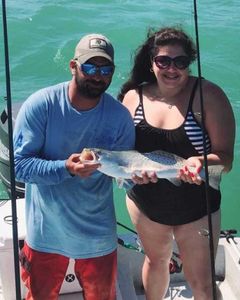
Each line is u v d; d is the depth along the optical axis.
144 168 3.06
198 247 3.32
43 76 9.63
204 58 10.23
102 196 3.13
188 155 3.21
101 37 2.94
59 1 12.55
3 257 3.60
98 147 3.06
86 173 2.91
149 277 3.62
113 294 3.36
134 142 3.18
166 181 3.25
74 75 2.92
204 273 3.35
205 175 2.88
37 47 10.48
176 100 3.25
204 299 3.38
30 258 3.23
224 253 4.26
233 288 4.14
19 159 2.99
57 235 3.15
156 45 3.22
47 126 2.96
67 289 3.76
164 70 3.18
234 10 12.66
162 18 12.08
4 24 2.63
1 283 3.74
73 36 11.09
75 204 3.08
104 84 2.91
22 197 4.07
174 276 4.21
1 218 3.72
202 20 11.95
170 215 3.31
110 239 3.22
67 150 3.02
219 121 3.19
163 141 3.23
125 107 3.12
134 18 12.04
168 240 3.46
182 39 3.20
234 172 6.75
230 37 11.11
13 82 9.28
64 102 2.95
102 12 12.28
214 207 3.30
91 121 2.99
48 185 3.05
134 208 3.45
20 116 3.02
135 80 3.47
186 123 3.19
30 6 12.24
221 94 3.23
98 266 3.23
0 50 10.10
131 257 4.14
